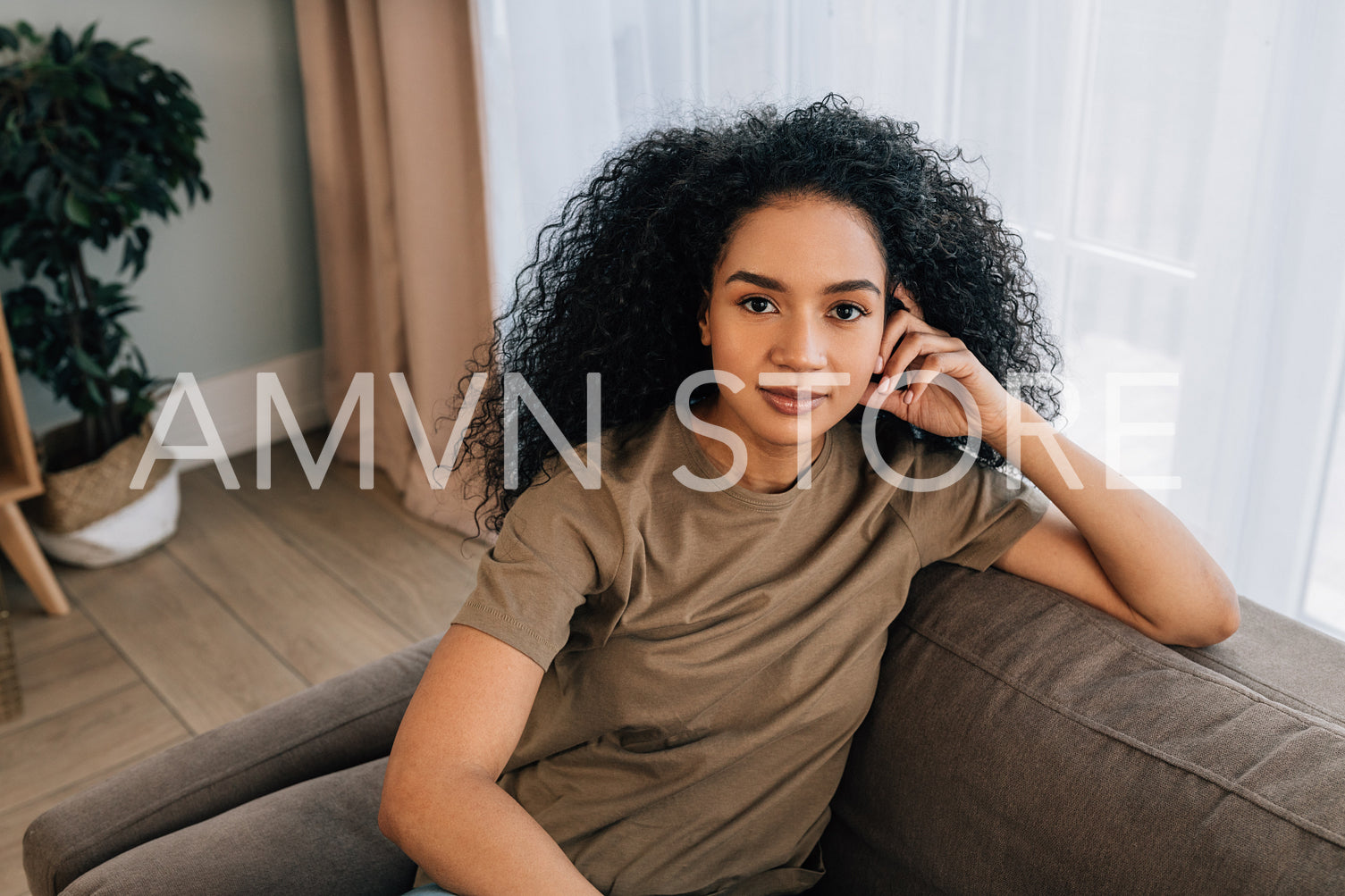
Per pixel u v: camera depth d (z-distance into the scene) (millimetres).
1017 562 1081
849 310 911
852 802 1101
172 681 2195
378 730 1238
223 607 2416
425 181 2467
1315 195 1345
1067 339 1626
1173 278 1504
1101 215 1548
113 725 2084
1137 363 1580
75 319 2436
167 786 1141
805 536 1009
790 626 991
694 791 1011
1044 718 973
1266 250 1395
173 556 2604
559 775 1034
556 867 856
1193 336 1498
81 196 2271
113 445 2582
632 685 978
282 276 3041
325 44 2643
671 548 966
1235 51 1356
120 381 2547
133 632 2340
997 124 1592
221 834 1063
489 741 884
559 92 2301
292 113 2920
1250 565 1554
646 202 999
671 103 1972
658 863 1009
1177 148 1446
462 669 894
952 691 1031
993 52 1568
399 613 2381
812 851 1134
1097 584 1058
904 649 1081
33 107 2240
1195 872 853
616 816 1010
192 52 2738
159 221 2803
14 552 2314
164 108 2441
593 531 947
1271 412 1466
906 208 921
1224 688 957
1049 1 1498
